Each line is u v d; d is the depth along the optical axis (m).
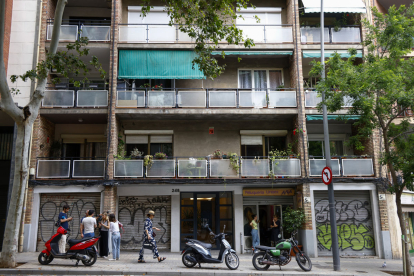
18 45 15.56
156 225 15.88
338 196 15.52
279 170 15.10
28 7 15.93
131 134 16.98
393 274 11.15
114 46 15.79
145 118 16.53
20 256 12.63
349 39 16.53
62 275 9.54
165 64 16.03
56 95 15.34
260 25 16.28
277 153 15.91
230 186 15.94
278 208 16.16
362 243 15.17
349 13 17.45
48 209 14.81
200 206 16.14
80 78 17.47
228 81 17.38
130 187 15.80
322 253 15.06
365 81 11.17
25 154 10.44
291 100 15.90
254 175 15.10
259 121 17.30
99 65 12.07
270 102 15.85
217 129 17.20
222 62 17.53
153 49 16.09
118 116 16.03
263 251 10.87
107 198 14.57
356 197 15.50
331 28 16.58
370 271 11.12
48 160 14.80
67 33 15.88
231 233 15.95
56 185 14.62
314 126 17.41
